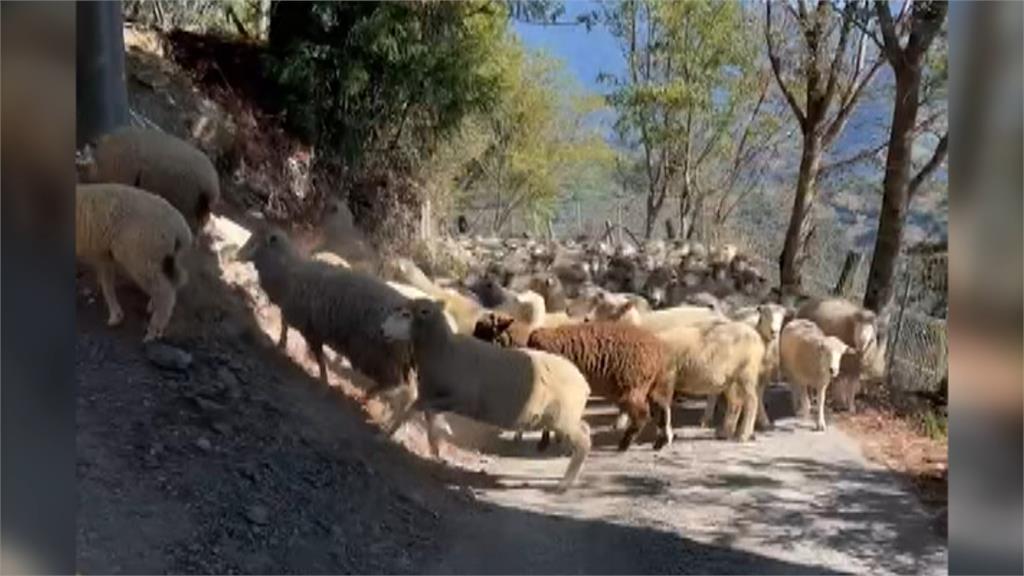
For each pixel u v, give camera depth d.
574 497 3.63
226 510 2.80
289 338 4.21
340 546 2.87
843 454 4.28
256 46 7.11
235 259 4.12
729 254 8.84
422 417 4.17
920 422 4.84
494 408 3.72
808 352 4.80
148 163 3.86
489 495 3.62
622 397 4.29
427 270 7.10
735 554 3.03
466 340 3.77
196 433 3.11
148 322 3.61
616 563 2.90
